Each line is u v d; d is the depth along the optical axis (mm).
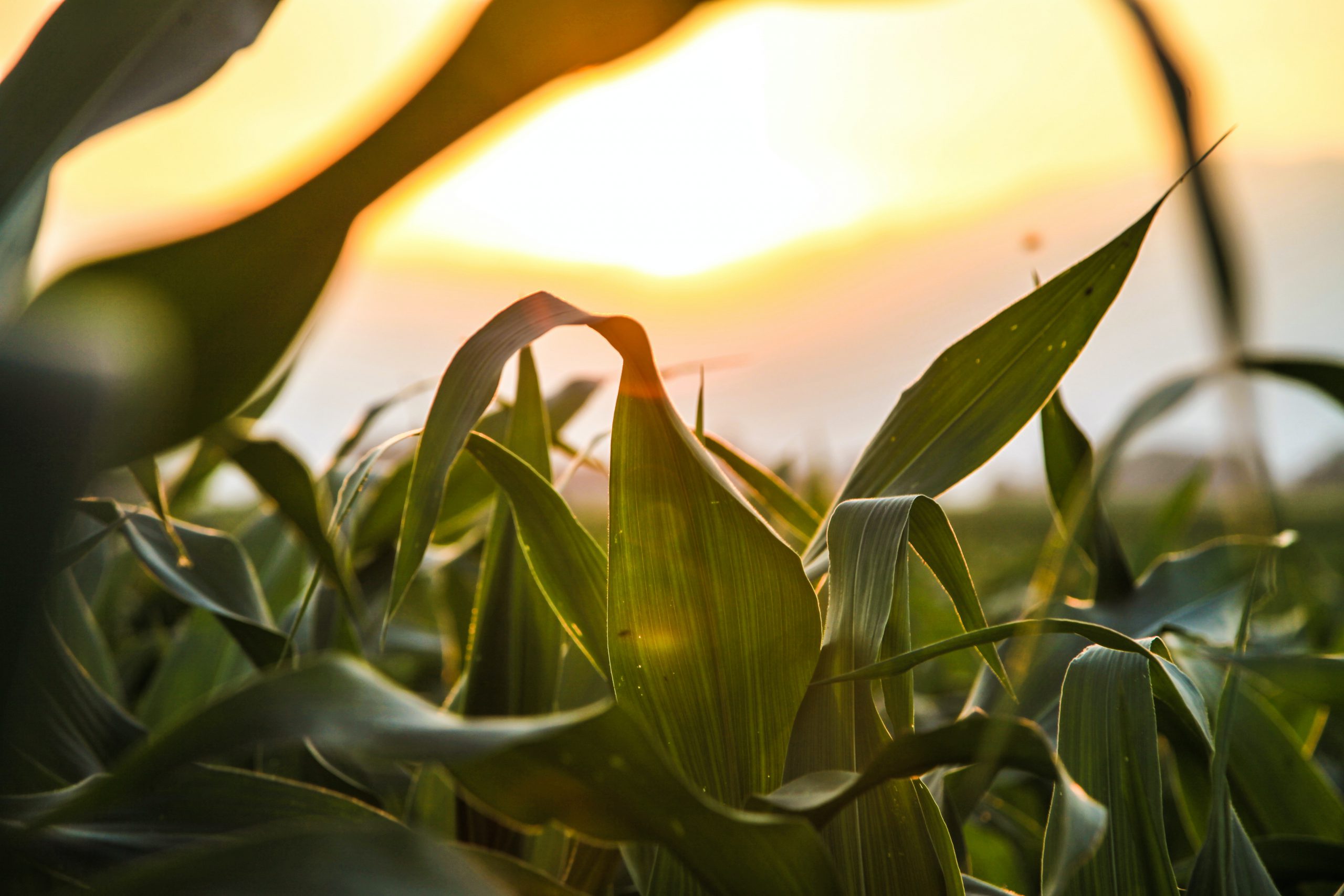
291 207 379
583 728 422
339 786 740
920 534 620
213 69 467
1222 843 577
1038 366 652
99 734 666
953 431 668
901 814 555
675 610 565
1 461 338
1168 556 922
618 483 564
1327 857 657
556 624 747
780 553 557
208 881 364
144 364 354
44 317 348
